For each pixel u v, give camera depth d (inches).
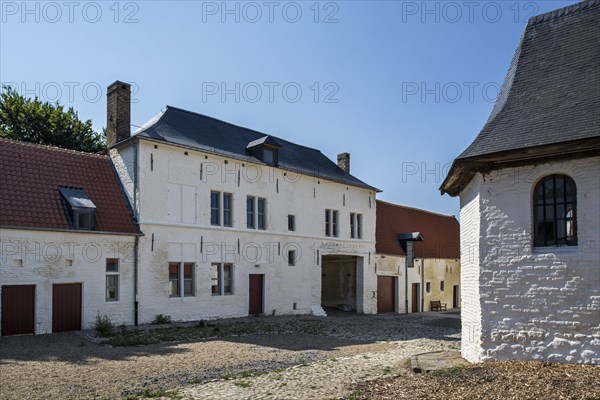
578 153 337.7
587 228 331.9
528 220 357.4
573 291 334.6
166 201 748.0
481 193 379.9
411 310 1192.2
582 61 382.6
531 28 437.1
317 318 887.7
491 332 366.6
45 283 611.2
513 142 357.7
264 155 900.0
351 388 327.0
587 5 409.7
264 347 527.5
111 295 684.1
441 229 1417.3
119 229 684.7
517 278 358.0
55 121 1123.3
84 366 407.8
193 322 747.4
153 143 736.3
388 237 1197.1
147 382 349.7
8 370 390.9
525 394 276.2
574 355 331.3
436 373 352.8
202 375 374.0
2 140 666.2
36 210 618.5
